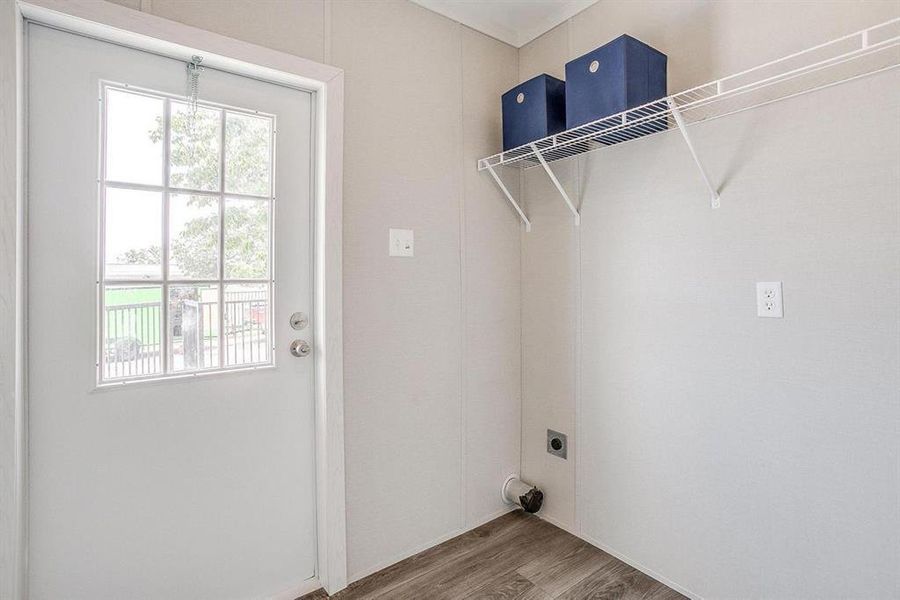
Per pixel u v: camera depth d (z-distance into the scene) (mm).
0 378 1229
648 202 1812
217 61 1542
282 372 1729
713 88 1644
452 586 1801
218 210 1594
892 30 1261
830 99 1350
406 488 1985
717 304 1615
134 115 1454
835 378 1354
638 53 1616
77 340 1379
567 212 2129
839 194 1337
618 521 1956
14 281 1244
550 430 2230
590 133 1796
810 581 1416
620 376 1928
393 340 1937
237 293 1638
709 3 1653
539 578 1842
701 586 1684
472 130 2184
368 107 1857
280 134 1713
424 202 2021
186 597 1561
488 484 2262
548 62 2229
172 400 1525
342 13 1789
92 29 1355
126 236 1444
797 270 1423
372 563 1893
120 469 1448
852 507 1331
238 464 1649
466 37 2168
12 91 1233
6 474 1243
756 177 1509
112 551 1442
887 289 1258
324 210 1729
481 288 2215
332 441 1761
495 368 2271
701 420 1668
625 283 1900
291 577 1767
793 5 1450
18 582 1286
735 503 1583
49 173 1333
